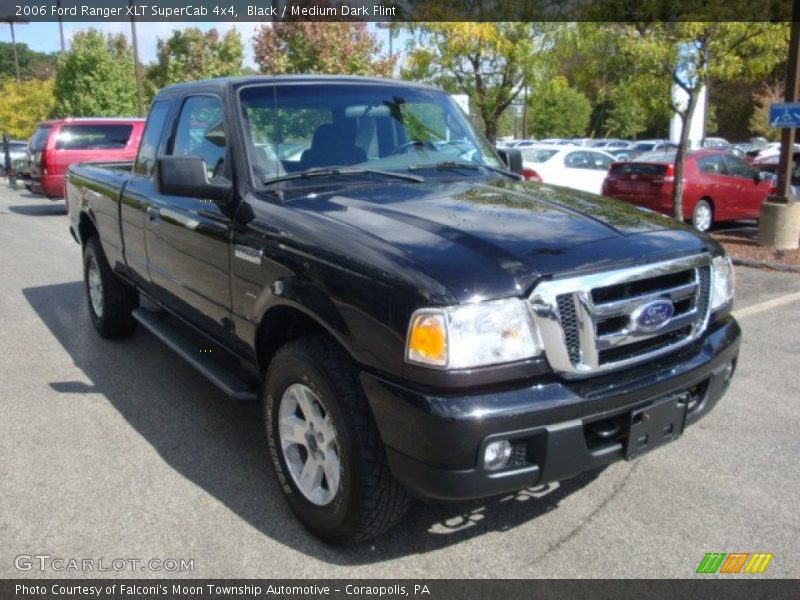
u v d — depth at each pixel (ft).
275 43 49.21
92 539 10.77
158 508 11.63
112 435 14.33
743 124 162.81
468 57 38.09
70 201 22.04
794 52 31.68
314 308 9.98
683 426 10.38
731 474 12.78
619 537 10.89
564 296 9.10
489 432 8.55
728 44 32.65
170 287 15.16
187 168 11.68
